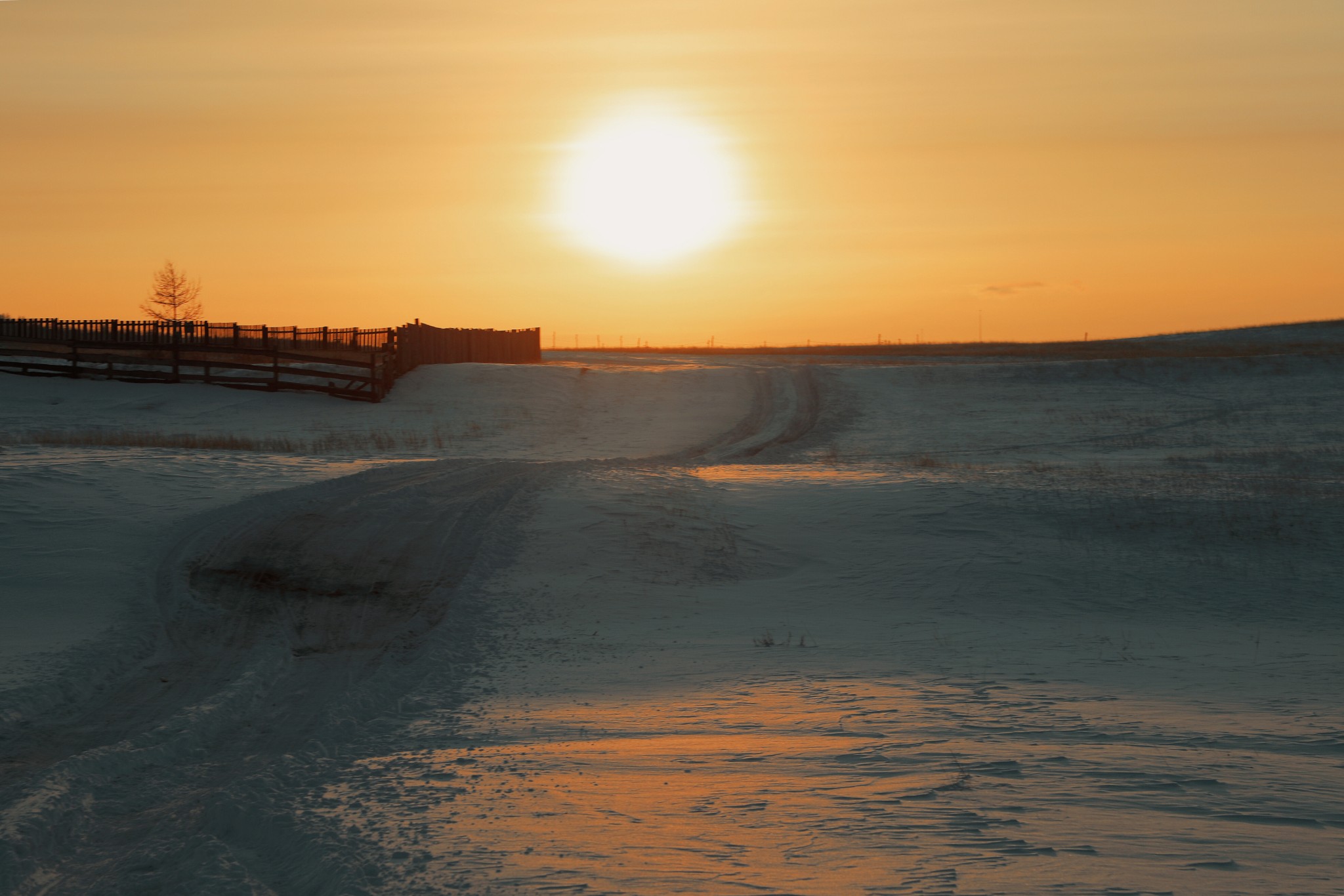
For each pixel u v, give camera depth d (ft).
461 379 140.97
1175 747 22.84
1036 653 36.99
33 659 34.01
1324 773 20.40
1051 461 93.35
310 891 15.94
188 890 16.60
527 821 17.97
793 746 23.39
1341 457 87.56
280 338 142.51
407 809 19.16
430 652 37.47
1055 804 18.20
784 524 59.36
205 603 41.98
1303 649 37.86
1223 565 51.16
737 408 132.57
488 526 55.62
